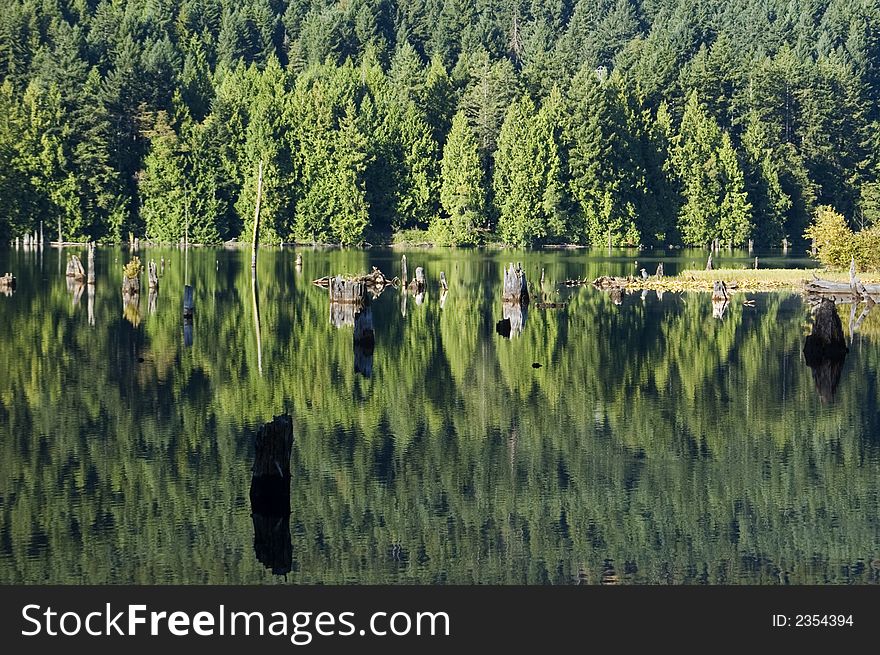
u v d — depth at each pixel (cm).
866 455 7012
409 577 5297
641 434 7519
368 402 8456
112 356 10462
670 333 12556
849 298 17200
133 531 5691
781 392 8862
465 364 10219
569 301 16600
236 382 9188
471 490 6356
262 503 6059
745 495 6306
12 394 8600
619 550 5588
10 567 5294
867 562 5419
